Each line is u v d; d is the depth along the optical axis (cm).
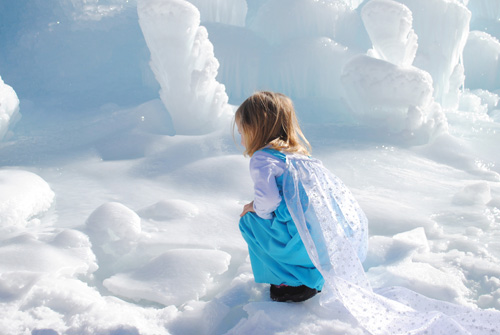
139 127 557
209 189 403
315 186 212
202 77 530
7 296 223
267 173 204
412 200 380
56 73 779
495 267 259
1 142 531
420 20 710
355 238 218
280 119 218
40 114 643
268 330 197
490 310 202
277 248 215
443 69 705
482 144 533
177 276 254
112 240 304
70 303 221
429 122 533
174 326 212
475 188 376
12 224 322
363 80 573
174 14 507
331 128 573
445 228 327
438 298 233
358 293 200
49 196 379
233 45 725
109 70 802
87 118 613
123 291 245
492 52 856
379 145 516
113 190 402
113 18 829
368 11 587
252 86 732
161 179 425
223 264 265
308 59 721
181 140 515
